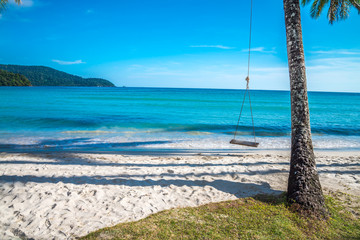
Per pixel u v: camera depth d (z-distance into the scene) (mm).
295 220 4438
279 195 5562
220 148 12359
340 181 6816
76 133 15625
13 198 5156
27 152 10305
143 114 26484
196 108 34594
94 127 18078
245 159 9422
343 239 3914
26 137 13961
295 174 4914
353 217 4660
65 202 5016
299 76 4891
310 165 4840
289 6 4930
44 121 19891
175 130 17562
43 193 5434
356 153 11336
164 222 4246
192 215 4559
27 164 8078
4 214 4473
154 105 38312
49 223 4215
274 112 31016
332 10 12086
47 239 3764
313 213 4562
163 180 6688
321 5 12305
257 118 25000
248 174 7352
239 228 4105
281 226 4184
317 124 21562
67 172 7172
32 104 35500
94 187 5945
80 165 8133
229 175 7262
